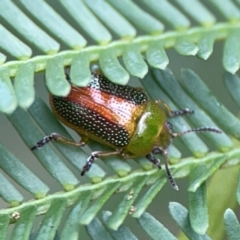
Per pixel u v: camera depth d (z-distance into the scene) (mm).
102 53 59
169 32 60
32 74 57
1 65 57
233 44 60
